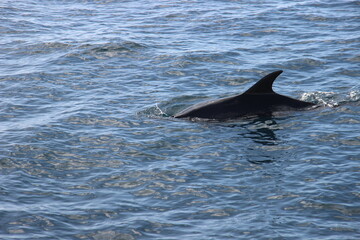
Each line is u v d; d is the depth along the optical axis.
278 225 37.22
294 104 60.38
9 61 81.38
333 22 102.00
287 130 54.78
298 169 45.81
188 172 45.72
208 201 40.84
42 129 54.75
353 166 45.91
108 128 55.59
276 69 75.56
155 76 73.38
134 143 51.88
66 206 40.06
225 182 43.88
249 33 96.50
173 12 116.88
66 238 35.88
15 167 46.34
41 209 39.44
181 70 75.69
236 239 35.69
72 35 96.69
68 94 66.50
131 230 36.88
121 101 63.88
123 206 40.12
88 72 75.19
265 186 42.97
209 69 75.94
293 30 97.44
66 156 48.84
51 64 78.81
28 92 67.12
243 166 46.78
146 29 101.44
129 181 44.19
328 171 45.12
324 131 53.94
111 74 74.38
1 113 59.78
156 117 58.97
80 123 56.81
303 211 39.03
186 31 99.38
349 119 56.88
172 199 41.25
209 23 105.25
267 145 51.22
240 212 39.16
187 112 59.59
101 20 110.94
